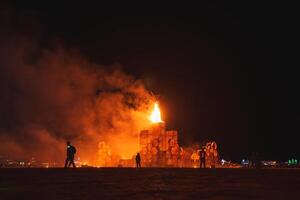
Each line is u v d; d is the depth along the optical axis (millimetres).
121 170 40562
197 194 20031
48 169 39531
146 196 19125
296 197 18797
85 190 21656
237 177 32344
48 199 17781
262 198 18391
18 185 24203
